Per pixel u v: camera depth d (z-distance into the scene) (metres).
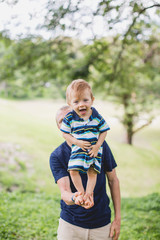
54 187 12.94
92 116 2.06
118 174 15.76
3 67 8.62
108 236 2.31
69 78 8.48
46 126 24.23
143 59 11.12
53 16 6.09
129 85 11.74
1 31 6.31
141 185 14.45
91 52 8.35
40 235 4.78
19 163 15.17
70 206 2.28
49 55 8.30
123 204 7.79
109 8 6.05
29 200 7.88
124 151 20.20
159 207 7.24
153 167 17.70
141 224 5.79
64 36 7.83
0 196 7.80
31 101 39.59
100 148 2.15
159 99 14.80
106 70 9.12
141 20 6.54
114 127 28.91
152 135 27.55
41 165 15.27
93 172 2.07
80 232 2.26
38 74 9.28
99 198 2.24
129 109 15.49
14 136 19.89
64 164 2.24
